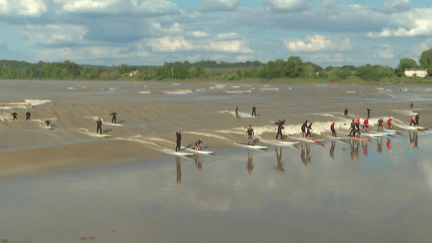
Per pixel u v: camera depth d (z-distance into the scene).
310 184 24.09
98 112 56.12
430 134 47.25
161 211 18.97
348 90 145.00
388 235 16.27
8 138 35.72
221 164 29.73
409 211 19.22
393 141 41.62
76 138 37.72
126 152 32.78
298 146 38.06
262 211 19.06
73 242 15.38
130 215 18.38
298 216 18.41
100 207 19.47
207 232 16.47
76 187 22.94
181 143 37.81
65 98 88.06
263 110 67.62
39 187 22.80
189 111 61.22
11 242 15.27
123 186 23.25
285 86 179.88
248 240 15.68
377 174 26.77
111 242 15.41
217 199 20.95
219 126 48.28
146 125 46.88
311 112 66.06
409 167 29.11
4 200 20.30
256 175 26.34
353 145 38.91
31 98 84.25
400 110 73.06
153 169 27.78
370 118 58.09
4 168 26.66
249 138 37.94
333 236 16.12
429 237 16.12
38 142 35.28
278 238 15.90
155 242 15.46
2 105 63.59
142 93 115.94
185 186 23.42
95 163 29.08
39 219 17.73
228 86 175.38
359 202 20.53
